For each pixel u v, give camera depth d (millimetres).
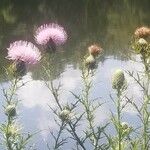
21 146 758
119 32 6145
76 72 2582
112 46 5148
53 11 7844
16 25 6484
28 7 8086
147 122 808
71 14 7660
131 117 1508
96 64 1106
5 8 7957
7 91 803
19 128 790
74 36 5898
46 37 987
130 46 906
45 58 986
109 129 1195
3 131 763
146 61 872
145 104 822
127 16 7426
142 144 803
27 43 874
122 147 763
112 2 8688
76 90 2107
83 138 954
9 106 788
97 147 902
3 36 5605
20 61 830
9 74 818
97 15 7602
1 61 3248
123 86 779
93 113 1001
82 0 8781
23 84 821
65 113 931
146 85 844
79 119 961
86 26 6691
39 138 1823
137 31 937
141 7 8109
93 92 2119
